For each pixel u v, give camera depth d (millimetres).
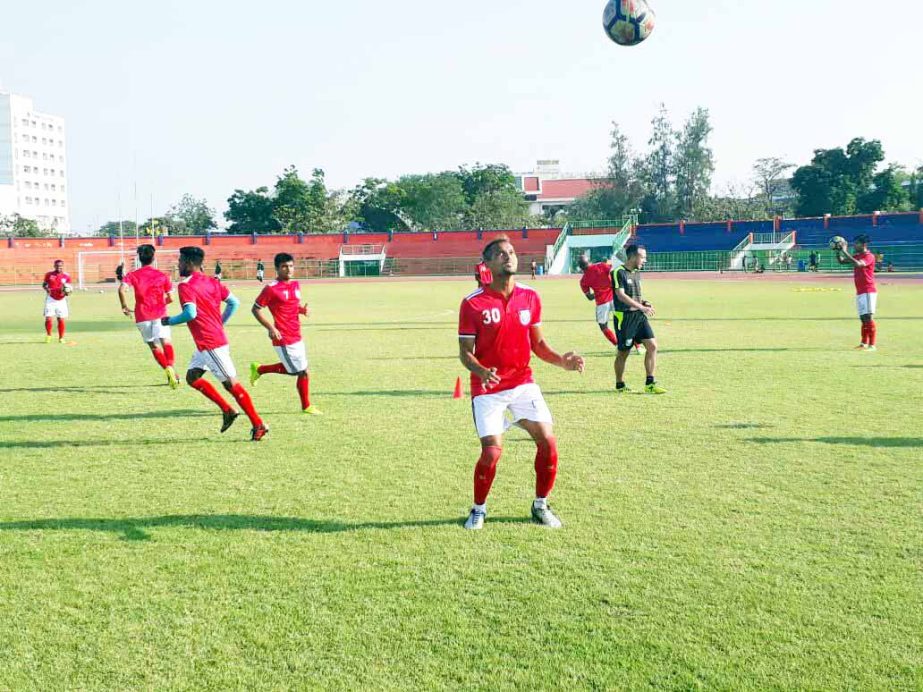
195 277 8094
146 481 6664
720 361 13805
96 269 73500
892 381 11500
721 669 3584
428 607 4219
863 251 15359
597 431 8352
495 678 3533
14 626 4051
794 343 16516
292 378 12633
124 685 3508
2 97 141000
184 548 5094
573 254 78938
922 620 4020
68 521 5633
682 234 80250
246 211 97312
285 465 7156
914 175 93875
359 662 3678
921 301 29891
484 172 109500
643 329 10625
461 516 5703
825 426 8508
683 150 97312
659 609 4168
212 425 9000
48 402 10516
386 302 34156
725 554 4898
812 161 90375
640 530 5348
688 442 7832
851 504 5844
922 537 5156
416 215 105938
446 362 14312
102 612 4195
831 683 3465
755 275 61156
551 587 4449
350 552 5012
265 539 5254
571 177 147750
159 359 12227
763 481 6453
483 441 5484
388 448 7770
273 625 4035
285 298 9305
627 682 3490
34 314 28797
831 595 4309
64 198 157750
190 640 3895
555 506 5879
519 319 5547
